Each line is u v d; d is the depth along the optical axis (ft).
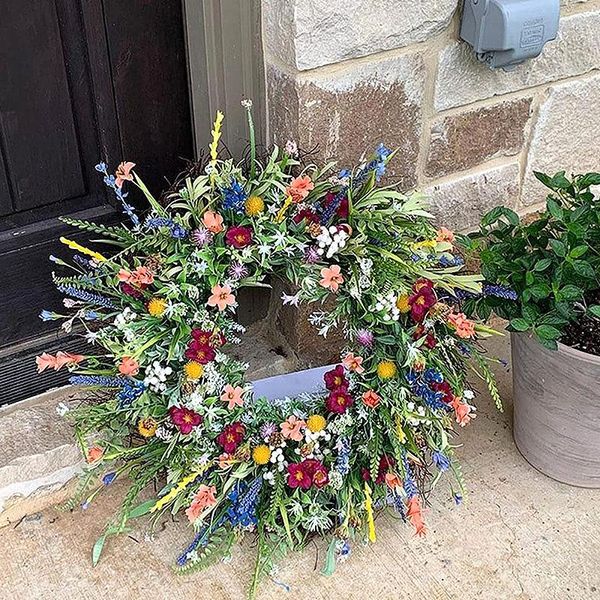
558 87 5.77
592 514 4.98
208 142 5.17
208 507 4.39
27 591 4.52
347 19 4.59
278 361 5.63
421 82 5.10
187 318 4.39
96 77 4.76
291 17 4.46
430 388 4.42
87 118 4.91
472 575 4.63
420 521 4.38
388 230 4.48
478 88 5.38
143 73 4.91
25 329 5.34
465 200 5.84
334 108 4.85
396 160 5.32
